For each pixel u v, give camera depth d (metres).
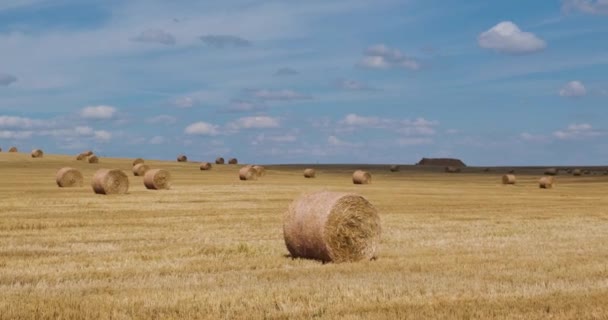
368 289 12.20
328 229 16.44
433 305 10.90
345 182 63.84
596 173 94.25
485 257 16.58
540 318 10.05
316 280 13.23
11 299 11.40
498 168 127.25
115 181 40.62
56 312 10.45
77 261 15.98
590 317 10.12
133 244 19.33
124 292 11.98
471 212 31.53
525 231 23.20
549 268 14.74
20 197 36.69
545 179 60.25
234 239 20.73
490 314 10.29
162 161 93.75
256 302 11.14
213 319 10.07
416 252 17.83
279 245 19.38
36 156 88.62
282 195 41.41
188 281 13.20
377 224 17.12
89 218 26.62
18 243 19.50
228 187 49.41
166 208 31.52
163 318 10.11
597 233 22.55
